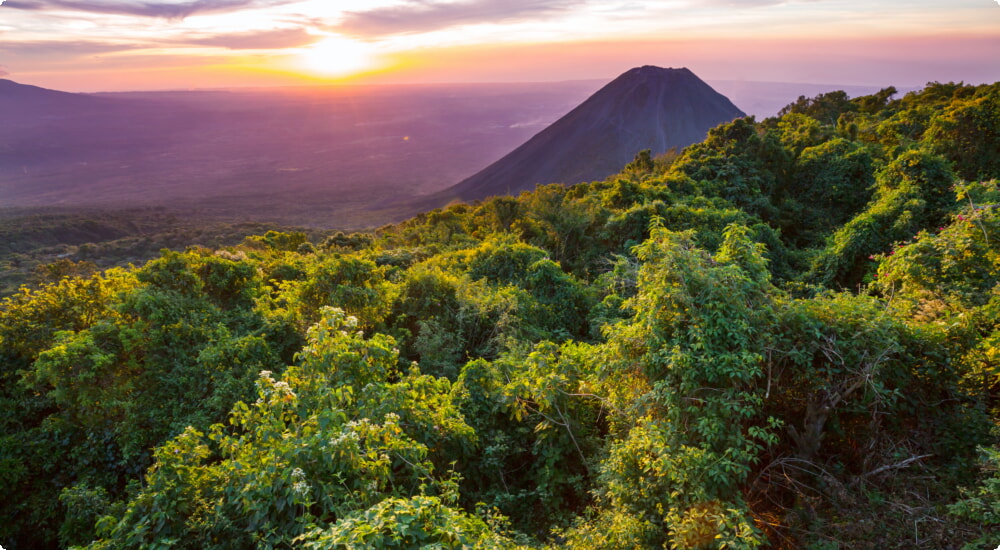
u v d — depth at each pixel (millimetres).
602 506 5246
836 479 4879
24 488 6730
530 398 6488
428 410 5828
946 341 5426
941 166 14906
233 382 7367
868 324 5148
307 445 4402
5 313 8172
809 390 5191
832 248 14320
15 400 7516
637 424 5238
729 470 4293
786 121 33312
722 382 4875
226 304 10078
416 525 3498
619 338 5547
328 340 5797
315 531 3426
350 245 26719
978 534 4102
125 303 7977
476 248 16234
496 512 5336
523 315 11148
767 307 5285
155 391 7504
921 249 7977
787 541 4480
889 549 4215
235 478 4457
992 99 19547
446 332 10398
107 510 5695
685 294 5082
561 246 19172
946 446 4992
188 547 4305
